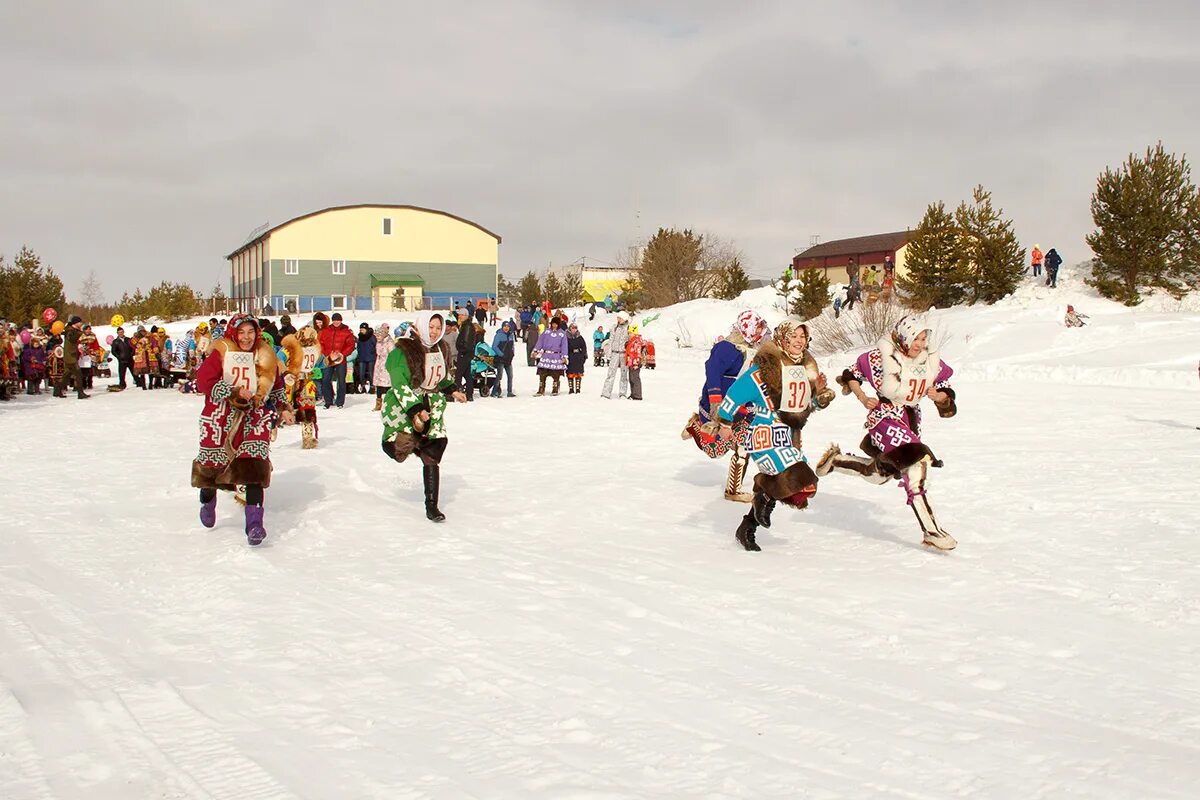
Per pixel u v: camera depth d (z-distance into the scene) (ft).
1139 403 67.46
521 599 20.51
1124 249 140.15
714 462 40.75
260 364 26.14
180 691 15.26
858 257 258.78
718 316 180.24
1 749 13.10
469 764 12.62
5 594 21.04
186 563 24.02
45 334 85.35
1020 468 36.96
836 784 12.01
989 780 12.11
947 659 16.72
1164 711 14.44
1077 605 19.85
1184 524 26.78
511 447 45.68
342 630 18.44
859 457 26.27
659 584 21.67
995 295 152.25
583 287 278.46
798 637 17.94
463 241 257.75
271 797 11.73
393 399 28.53
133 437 50.57
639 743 13.26
